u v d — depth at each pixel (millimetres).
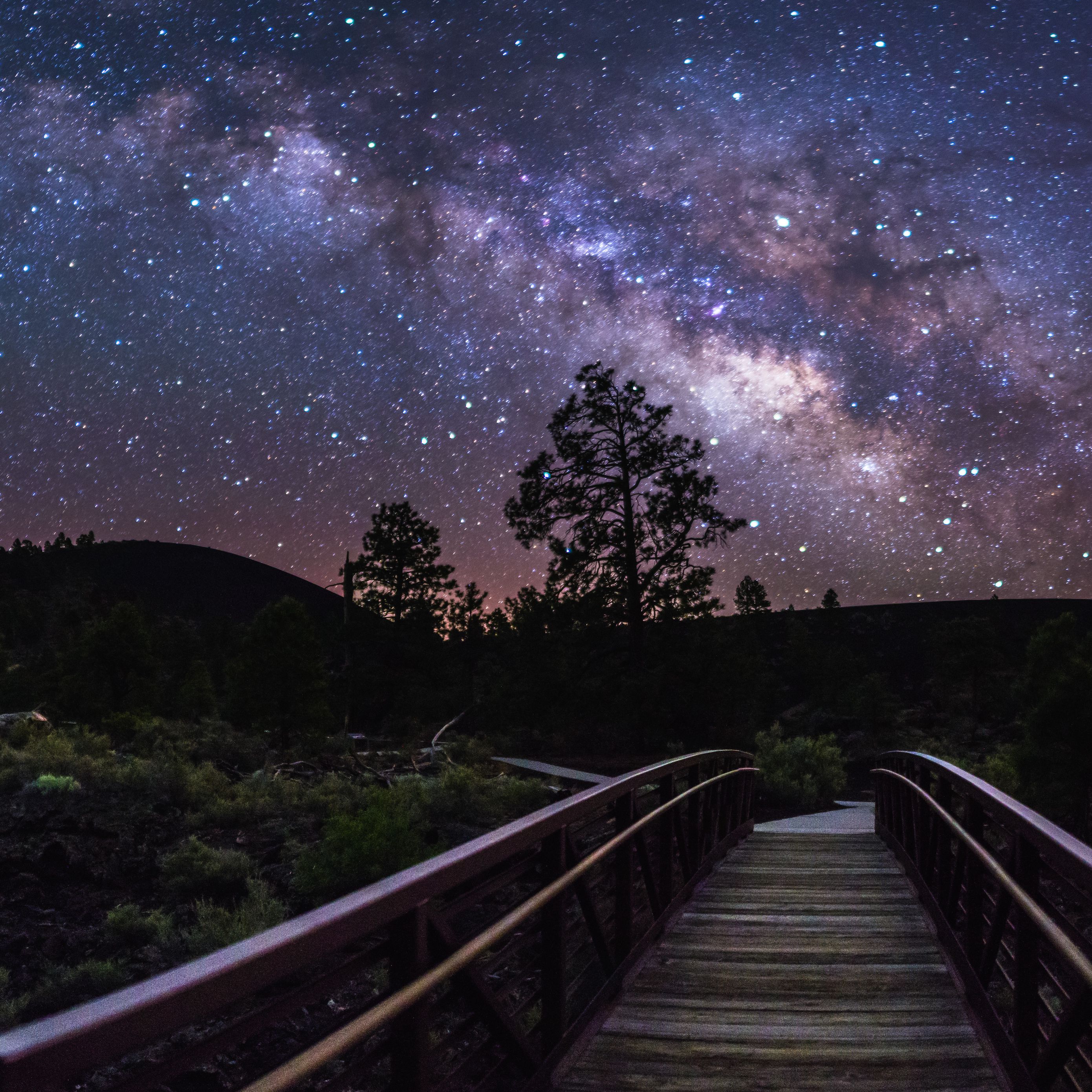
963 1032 4789
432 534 54562
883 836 13477
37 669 59188
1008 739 55812
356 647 53219
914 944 6691
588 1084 4121
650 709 38438
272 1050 9430
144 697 40750
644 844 6652
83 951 12758
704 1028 4863
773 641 106188
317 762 28406
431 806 19922
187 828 17828
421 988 2662
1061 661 40438
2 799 18531
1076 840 3213
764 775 25594
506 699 42656
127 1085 1576
